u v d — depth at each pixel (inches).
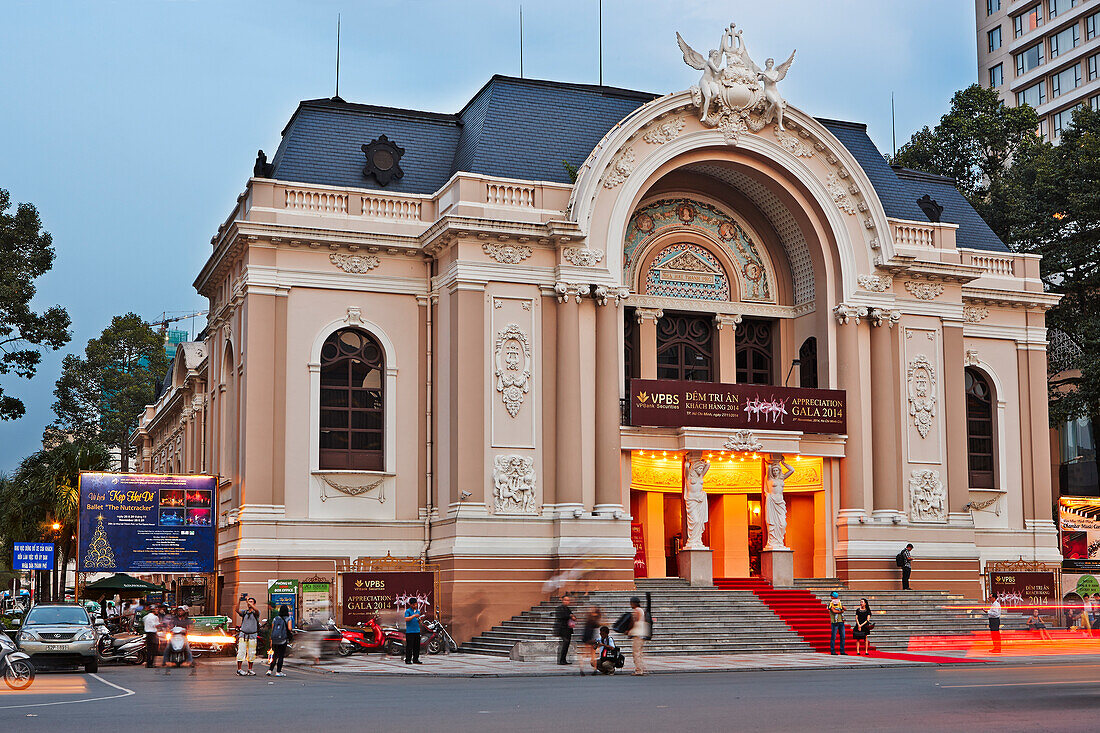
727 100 1705.2
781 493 1691.7
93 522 1552.7
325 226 1636.3
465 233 1584.6
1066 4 3636.8
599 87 1835.6
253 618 1232.8
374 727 691.4
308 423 1604.3
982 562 1900.8
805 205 1758.1
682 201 1824.6
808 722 693.9
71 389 3784.5
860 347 1753.2
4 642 1108.5
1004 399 1968.5
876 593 1641.2
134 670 1348.4
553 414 1609.3
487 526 1555.1
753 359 1845.5
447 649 1501.0
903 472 1763.0
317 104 1740.9
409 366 1660.9
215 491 1604.3
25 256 2011.6
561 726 687.1
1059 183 2293.3
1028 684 970.1
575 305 1617.9
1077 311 2308.1
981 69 3981.3
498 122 1721.2
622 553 1568.7
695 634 1445.6
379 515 1624.0
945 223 1883.6
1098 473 2410.2
